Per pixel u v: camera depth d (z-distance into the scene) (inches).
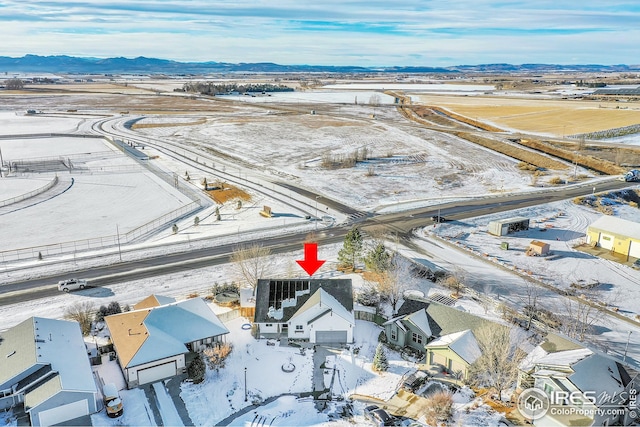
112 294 2201.0
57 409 1375.5
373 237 2906.0
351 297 1945.1
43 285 2279.8
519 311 2074.3
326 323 1829.5
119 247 2719.0
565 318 2000.5
